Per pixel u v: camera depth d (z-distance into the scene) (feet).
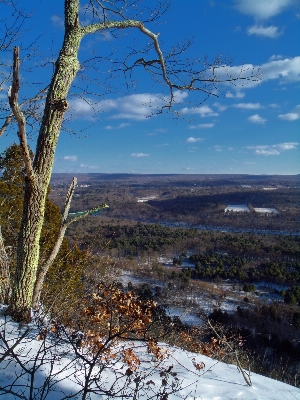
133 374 9.59
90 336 10.89
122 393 7.91
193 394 9.07
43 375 8.30
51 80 11.94
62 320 12.14
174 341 14.38
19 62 9.79
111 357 10.23
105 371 9.54
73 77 12.12
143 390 8.74
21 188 34.40
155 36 15.60
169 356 12.11
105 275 15.33
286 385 11.13
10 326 10.71
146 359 11.34
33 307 12.71
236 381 10.68
